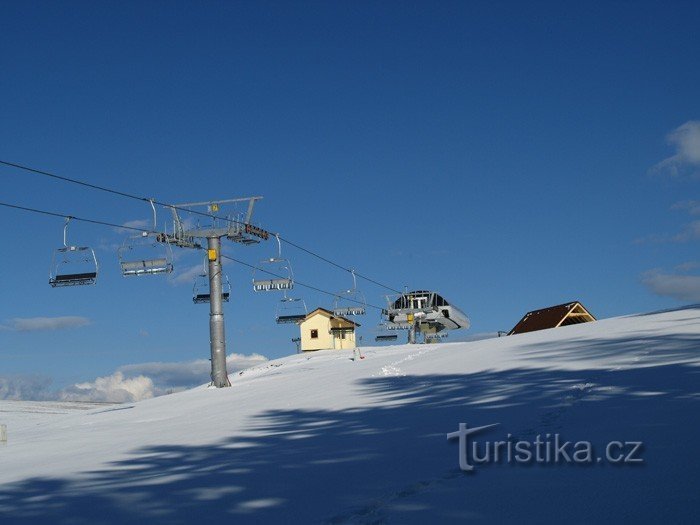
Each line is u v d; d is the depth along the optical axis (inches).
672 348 519.8
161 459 363.6
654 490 208.2
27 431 697.6
